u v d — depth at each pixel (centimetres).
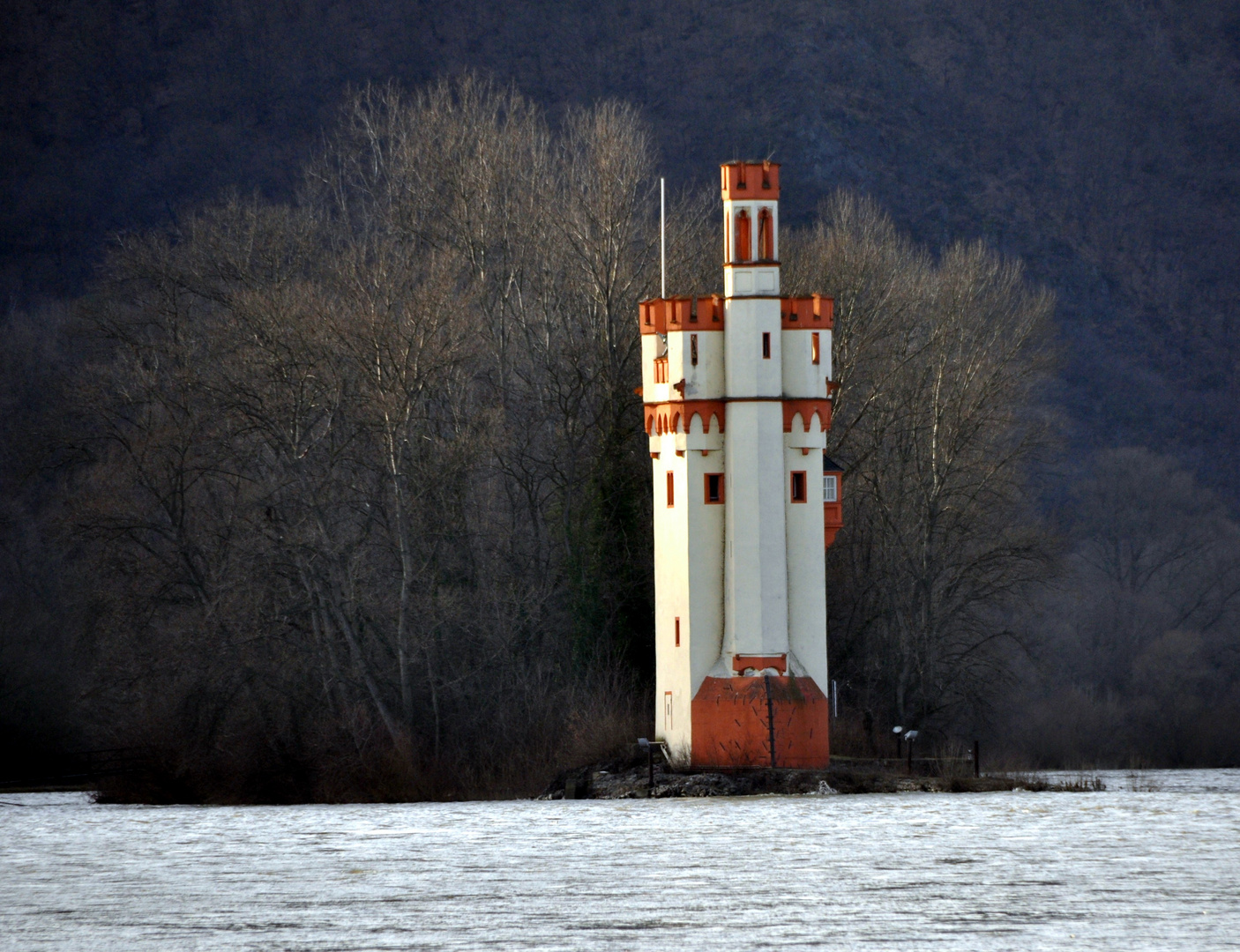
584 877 13350
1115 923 10750
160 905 12088
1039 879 12838
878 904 11644
